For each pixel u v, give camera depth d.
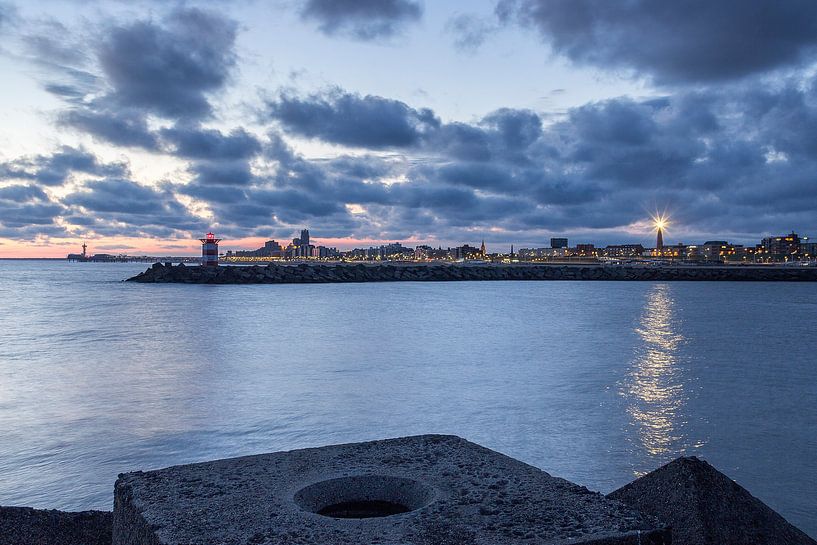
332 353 19.92
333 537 3.25
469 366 17.22
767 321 32.94
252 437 9.90
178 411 11.71
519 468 4.40
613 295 60.25
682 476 4.23
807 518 6.66
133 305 45.12
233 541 3.21
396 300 50.72
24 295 59.88
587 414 11.38
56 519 4.90
